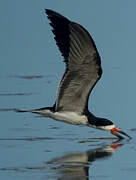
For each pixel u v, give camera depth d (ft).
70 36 45.39
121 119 58.85
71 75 47.42
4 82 69.26
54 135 53.98
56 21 45.01
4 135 53.72
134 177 44.50
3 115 58.95
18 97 63.98
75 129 55.62
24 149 50.47
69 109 49.01
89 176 44.73
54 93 65.41
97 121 51.06
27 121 57.52
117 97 64.18
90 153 49.57
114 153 49.60
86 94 48.70
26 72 73.56
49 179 44.09
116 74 71.46
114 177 44.50
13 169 46.06
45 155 49.03
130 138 53.01
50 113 48.60
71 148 50.72
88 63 46.78
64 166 46.65
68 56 46.24
